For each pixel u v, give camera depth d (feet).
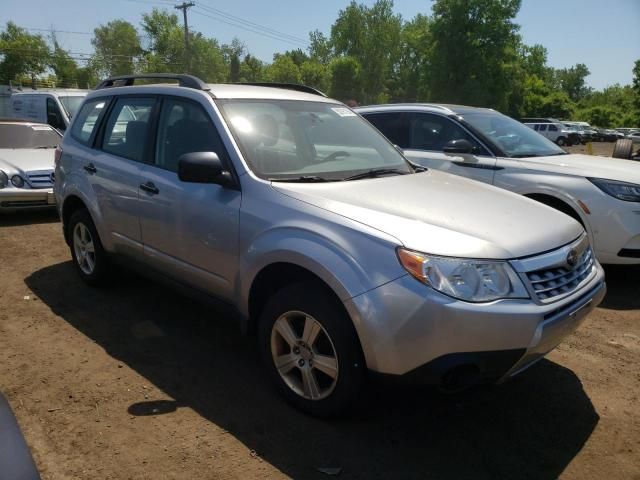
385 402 10.93
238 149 11.62
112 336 13.62
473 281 8.63
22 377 11.51
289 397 10.53
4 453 5.78
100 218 15.15
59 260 19.84
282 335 10.39
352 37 232.94
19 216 27.53
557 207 18.42
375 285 8.83
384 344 8.74
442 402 11.03
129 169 14.01
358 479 8.73
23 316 14.69
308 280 10.02
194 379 11.66
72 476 8.61
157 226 13.05
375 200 10.48
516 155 20.15
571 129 148.15
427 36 181.88
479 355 8.55
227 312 11.75
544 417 10.66
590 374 12.45
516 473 9.02
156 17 242.58
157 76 14.88
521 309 8.66
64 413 10.25
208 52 229.66
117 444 9.41
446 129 21.76
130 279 17.58
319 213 9.93
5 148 29.45
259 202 10.78
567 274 9.86
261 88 14.19
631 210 16.92
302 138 12.95
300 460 9.12
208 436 9.69
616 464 9.32
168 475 8.69
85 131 16.66
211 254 11.68
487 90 170.19
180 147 12.91
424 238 9.01
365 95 236.63
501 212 10.61
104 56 246.06
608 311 16.30
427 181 12.46
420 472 8.95
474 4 167.63
